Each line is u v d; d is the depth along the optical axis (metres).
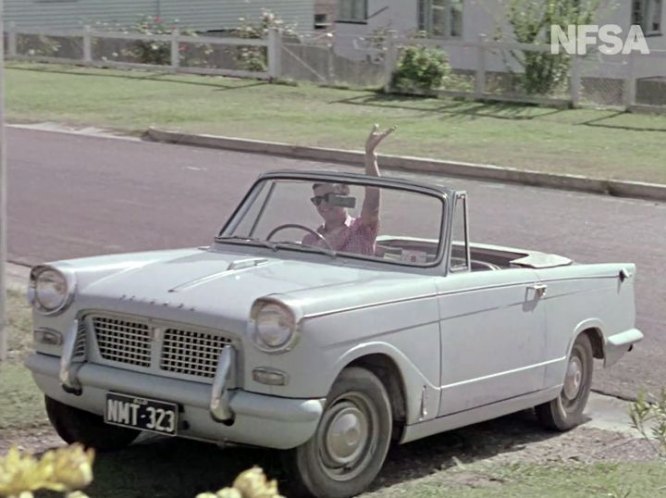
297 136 25.12
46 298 7.60
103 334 7.47
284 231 8.52
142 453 8.16
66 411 7.92
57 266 7.65
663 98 28.94
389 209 8.39
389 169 22.83
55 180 20.16
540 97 30.23
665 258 15.62
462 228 8.31
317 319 6.93
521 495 7.46
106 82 34.09
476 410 8.15
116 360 7.43
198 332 7.12
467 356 7.98
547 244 16.30
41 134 25.34
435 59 31.75
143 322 7.28
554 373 8.81
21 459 3.27
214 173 21.38
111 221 17.09
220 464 7.98
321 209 8.49
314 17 54.19
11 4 44.28
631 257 15.63
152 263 8.05
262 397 6.93
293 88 33.03
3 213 10.03
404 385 7.53
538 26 32.88
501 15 36.72
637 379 10.77
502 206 19.09
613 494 6.75
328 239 8.36
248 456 8.13
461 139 25.11
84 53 37.91
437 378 7.75
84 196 18.84
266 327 6.87
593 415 9.77
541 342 8.64
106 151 23.45
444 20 40.25
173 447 8.28
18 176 20.42
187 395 7.07
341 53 37.09
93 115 27.95
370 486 7.68
